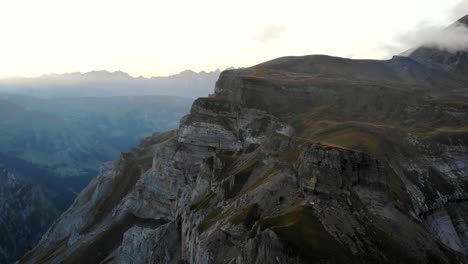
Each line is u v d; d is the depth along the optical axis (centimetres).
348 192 8712
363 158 9500
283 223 7769
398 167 12294
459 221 12206
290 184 9681
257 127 16788
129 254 15388
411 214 9538
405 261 7750
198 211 11919
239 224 8925
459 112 16912
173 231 13300
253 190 10088
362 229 8006
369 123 15500
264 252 7150
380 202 9056
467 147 14225
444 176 13312
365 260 7250
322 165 8950
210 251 8988
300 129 15750
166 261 12494
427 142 14150
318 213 7994
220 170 13912
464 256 10944
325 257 6862
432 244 8731
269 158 12000
